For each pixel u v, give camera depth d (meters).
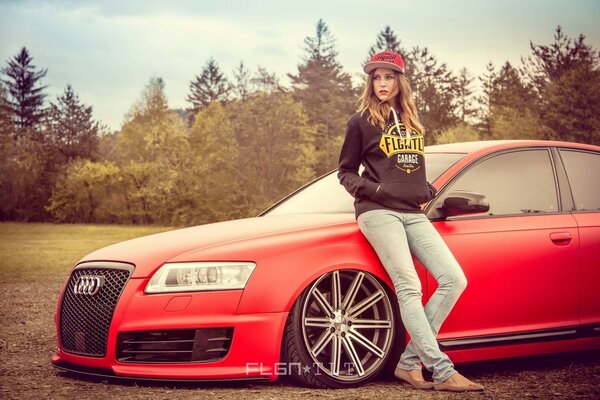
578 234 4.65
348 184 4.01
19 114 91.56
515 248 4.40
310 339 4.04
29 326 6.71
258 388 3.84
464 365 4.78
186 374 3.72
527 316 4.44
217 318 3.72
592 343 4.66
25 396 3.75
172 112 91.75
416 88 78.25
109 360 3.87
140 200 65.06
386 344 4.05
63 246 31.30
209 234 4.19
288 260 3.84
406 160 3.97
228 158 52.62
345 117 80.31
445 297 3.92
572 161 4.95
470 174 4.50
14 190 70.31
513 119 52.47
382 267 4.04
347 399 3.62
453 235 4.23
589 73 50.16
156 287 3.79
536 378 4.32
